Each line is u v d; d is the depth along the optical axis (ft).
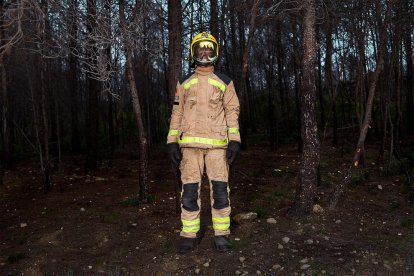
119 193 22.02
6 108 32.50
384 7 24.20
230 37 39.52
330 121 46.14
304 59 14.82
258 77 68.44
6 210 19.10
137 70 40.27
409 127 40.06
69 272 11.83
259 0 16.87
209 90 12.65
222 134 12.77
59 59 38.24
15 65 28.43
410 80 39.60
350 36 30.48
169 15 16.72
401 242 12.92
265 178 23.73
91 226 15.97
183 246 12.88
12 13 11.91
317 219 14.99
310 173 15.07
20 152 43.16
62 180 27.02
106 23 14.32
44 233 15.38
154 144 47.03
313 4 14.69
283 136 47.98
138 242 14.15
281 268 11.42
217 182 12.84
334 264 11.50
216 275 11.32
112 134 34.45
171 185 23.56
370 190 19.24
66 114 51.24
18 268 12.34
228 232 13.00
